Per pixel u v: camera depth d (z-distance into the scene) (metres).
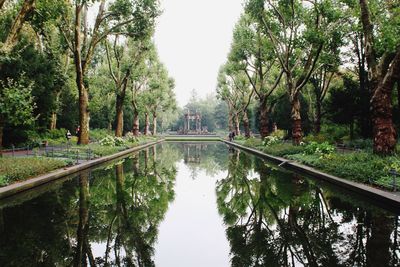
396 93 25.20
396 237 7.30
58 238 7.49
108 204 10.91
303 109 37.19
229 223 8.91
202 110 119.44
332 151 19.17
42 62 26.72
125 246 7.11
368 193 10.80
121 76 37.38
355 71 30.45
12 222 8.61
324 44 21.62
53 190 12.89
